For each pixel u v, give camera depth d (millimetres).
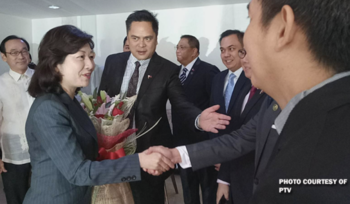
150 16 1895
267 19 492
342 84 413
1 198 3082
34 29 5316
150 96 1883
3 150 2436
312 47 449
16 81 2443
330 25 433
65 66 1107
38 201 1051
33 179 1086
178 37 4746
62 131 1020
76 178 1004
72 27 1143
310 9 440
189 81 3068
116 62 2096
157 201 1923
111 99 1425
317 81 460
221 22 4586
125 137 1300
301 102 437
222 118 1468
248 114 1531
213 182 2451
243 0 4289
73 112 1127
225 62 2080
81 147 1117
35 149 1074
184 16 4691
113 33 4941
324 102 403
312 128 392
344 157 353
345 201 336
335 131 372
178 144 2742
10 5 4266
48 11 4695
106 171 1021
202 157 1159
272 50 490
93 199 1219
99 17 4965
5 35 4812
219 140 1205
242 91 1698
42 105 1042
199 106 3035
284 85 505
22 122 2424
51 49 1081
